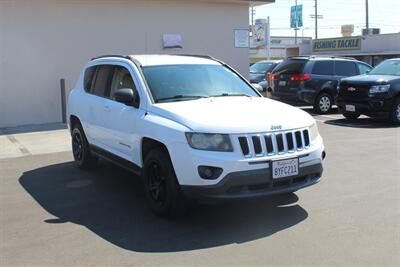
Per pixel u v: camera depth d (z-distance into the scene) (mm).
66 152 9664
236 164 5074
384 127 12672
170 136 5363
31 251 4828
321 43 52375
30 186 7223
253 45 37219
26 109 13070
